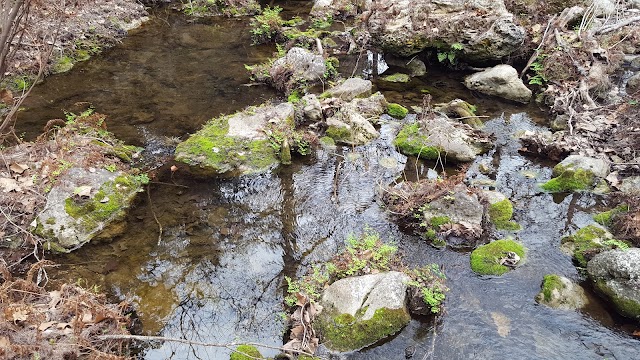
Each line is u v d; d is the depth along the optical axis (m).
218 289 1.98
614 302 1.84
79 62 3.89
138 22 4.69
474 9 3.75
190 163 2.70
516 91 3.40
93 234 2.21
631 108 3.03
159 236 2.24
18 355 1.48
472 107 3.26
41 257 2.08
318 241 2.23
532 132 2.94
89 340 1.58
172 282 2.00
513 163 2.77
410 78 3.80
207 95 3.46
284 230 2.30
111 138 2.86
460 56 3.80
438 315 1.83
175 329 1.80
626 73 3.62
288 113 3.01
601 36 3.82
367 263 2.01
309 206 2.45
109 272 2.04
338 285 1.84
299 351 1.66
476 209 2.25
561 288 1.89
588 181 2.53
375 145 2.93
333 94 3.30
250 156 2.72
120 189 2.42
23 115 3.12
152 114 3.20
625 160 2.66
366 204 2.46
